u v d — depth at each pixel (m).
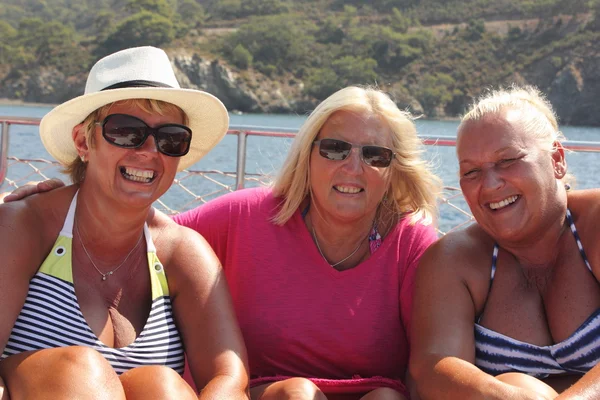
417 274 2.57
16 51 124.31
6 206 2.26
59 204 2.34
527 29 124.00
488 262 2.52
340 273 2.70
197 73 123.31
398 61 124.06
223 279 2.46
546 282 2.45
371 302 2.69
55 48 126.69
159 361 2.30
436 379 2.23
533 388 2.09
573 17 119.94
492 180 2.38
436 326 2.41
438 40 126.75
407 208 2.87
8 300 2.13
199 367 2.33
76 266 2.29
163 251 2.43
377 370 2.71
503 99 2.47
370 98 2.70
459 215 7.59
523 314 2.43
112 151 2.23
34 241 2.23
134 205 2.25
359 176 2.63
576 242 2.43
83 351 1.92
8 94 121.31
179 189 9.52
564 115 111.38
